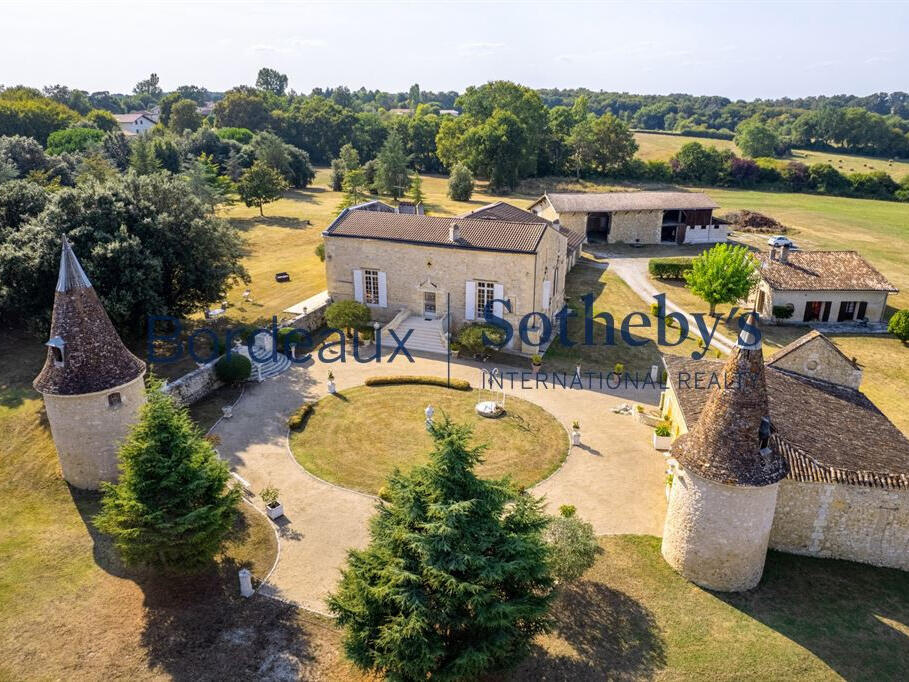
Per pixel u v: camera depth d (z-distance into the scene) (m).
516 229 46.00
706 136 186.88
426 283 47.50
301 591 23.28
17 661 19.91
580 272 67.62
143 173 91.38
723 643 21.02
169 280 43.47
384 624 17.83
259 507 28.11
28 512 27.00
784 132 189.62
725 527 22.42
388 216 50.50
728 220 92.94
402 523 18.64
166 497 21.81
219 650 20.64
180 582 23.50
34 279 37.19
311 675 19.84
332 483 30.09
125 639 20.94
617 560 24.91
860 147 171.50
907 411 38.97
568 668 20.05
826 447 25.16
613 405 38.22
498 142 114.25
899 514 23.94
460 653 17.42
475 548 17.64
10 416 33.97
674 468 25.83
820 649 20.86
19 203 45.69
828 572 24.44
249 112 148.25
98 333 27.34
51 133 115.38
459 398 38.88
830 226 93.75
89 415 27.31
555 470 31.38
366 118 151.12
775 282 54.03
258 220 88.50
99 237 38.12
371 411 37.09
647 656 20.53
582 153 132.62
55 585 23.06
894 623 22.08
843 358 30.50
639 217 80.06
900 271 70.38
